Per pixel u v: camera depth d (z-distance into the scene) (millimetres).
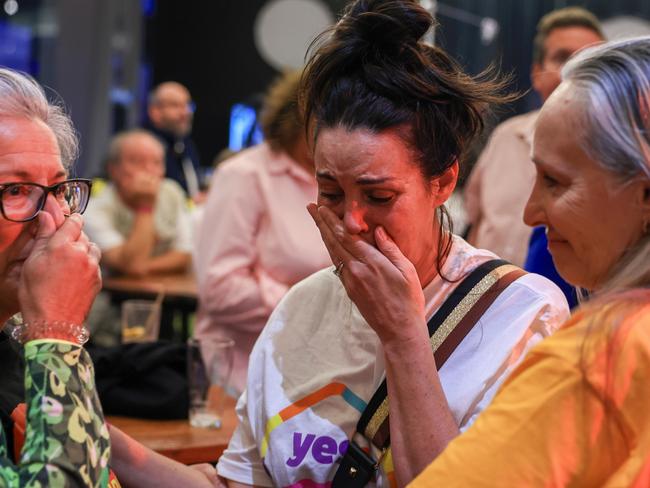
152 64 10680
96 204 5430
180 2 10625
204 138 10703
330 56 1587
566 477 1166
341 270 1616
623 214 1213
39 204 1499
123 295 4934
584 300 1383
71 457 1323
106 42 9766
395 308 1530
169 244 5641
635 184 1197
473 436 1230
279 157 3322
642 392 1137
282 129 3273
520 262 3795
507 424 1204
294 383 1776
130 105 10195
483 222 3938
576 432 1163
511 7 8742
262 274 3338
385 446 1638
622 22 7055
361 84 1559
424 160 1580
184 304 4875
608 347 1157
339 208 1606
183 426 2586
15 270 1505
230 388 3260
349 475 1654
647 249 1202
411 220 1583
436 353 1627
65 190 1589
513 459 1188
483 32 7906
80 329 1436
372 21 1571
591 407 1156
